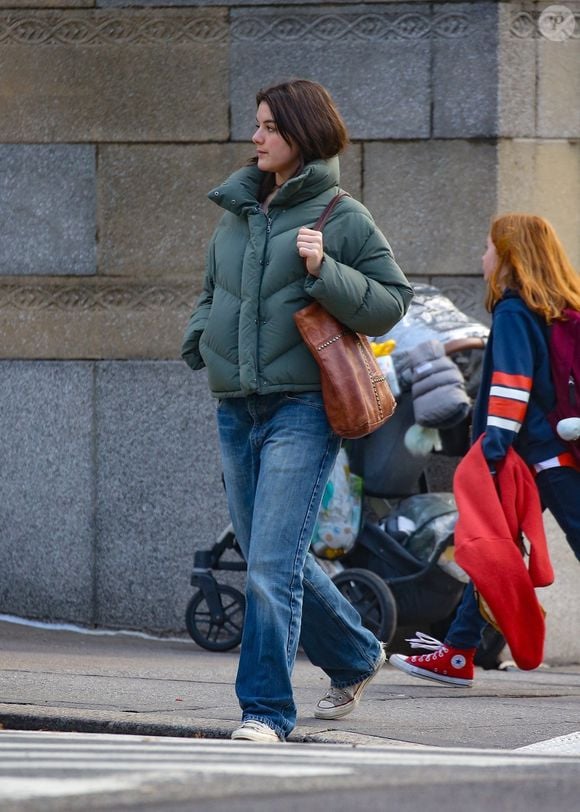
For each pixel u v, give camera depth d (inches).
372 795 422.9
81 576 1056.8
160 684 767.7
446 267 1031.0
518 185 1028.5
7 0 1066.1
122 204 1056.2
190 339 660.1
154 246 1052.5
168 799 404.5
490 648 952.9
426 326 922.7
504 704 724.0
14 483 1071.6
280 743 567.8
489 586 730.8
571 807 417.1
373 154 1037.2
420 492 1005.2
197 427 1036.5
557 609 1003.9
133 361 1049.5
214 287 652.1
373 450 933.8
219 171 1048.2
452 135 1027.3
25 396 1069.1
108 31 1056.2
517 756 538.0
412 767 482.9
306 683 811.4
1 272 1073.5
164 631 1040.8
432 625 987.3
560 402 749.9
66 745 536.4
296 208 618.8
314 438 607.2
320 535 919.7
